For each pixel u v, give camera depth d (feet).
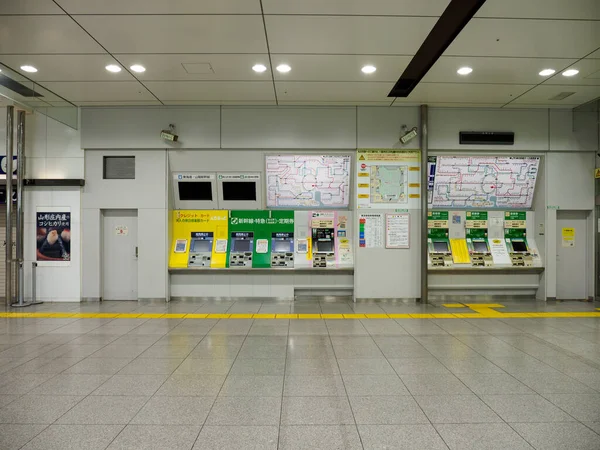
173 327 19.33
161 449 8.55
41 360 14.47
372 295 25.80
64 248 25.88
